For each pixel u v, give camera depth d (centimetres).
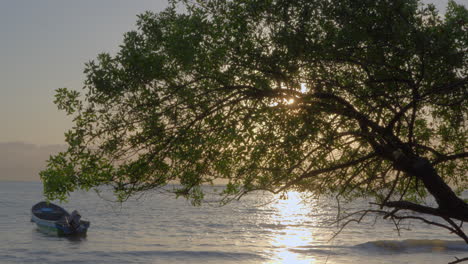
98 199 11631
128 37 527
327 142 484
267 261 3381
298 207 10338
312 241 4428
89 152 532
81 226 4553
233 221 6625
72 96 530
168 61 539
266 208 9825
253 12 503
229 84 538
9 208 8262
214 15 553
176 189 554
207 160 546
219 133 516
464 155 490
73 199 11575
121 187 539
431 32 466
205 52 536
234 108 543
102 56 524
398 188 666
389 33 467
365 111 547
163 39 550
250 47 513
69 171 518
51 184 514
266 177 538
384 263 3159
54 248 3838
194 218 7012
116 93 516
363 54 521
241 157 535
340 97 507
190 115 541
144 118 526
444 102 565
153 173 552
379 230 5225
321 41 496
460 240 4197
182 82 551
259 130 525
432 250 3700
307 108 498
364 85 529
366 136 504
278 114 529
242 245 4169
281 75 497
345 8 469
